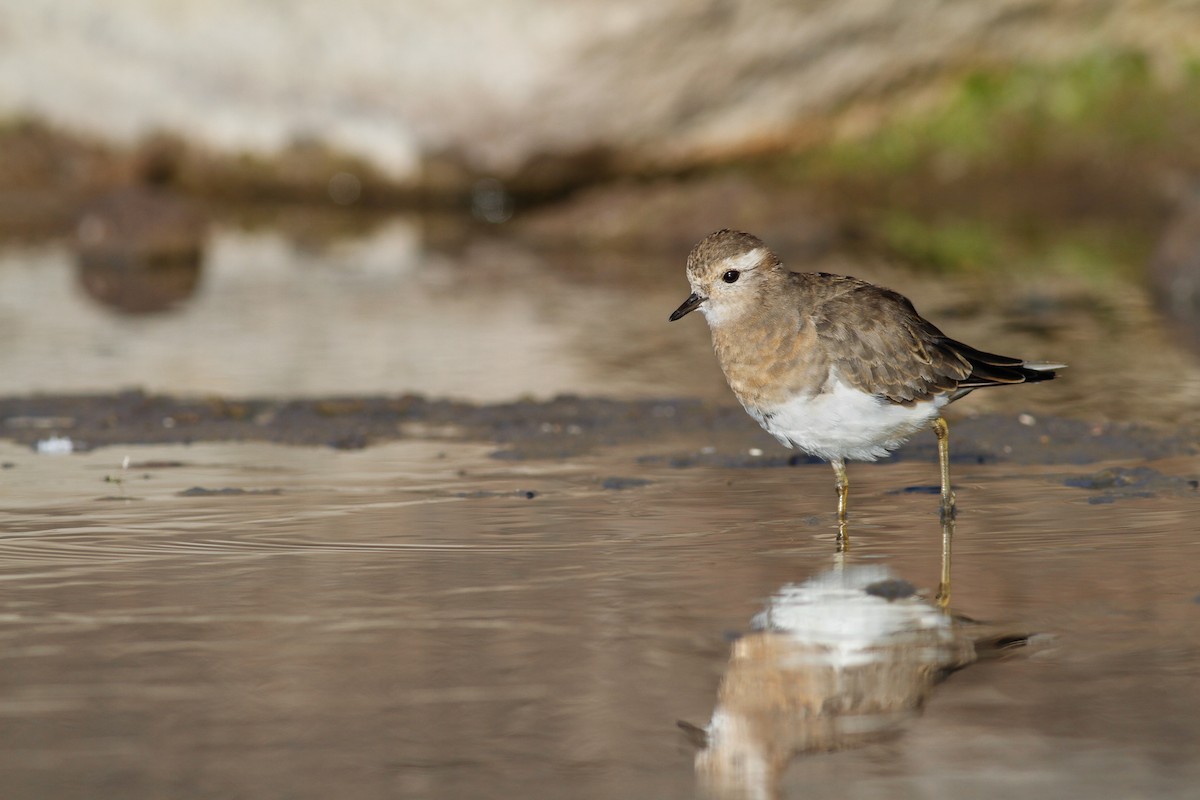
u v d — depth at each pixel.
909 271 22.41
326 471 11.24
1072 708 6.34
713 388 14.58
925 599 7.82
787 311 9.95
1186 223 20.44
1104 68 29.00
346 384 14.83
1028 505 9.91
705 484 10.73
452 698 6.51
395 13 27.22
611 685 6.66
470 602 7.85
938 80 28.91
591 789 5.68
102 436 12.52
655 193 27.08
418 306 20.36
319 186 29.23
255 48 28.16
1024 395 13.91
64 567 8.58
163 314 19.58
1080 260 23.34
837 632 7.30
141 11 28.17
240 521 9.67
